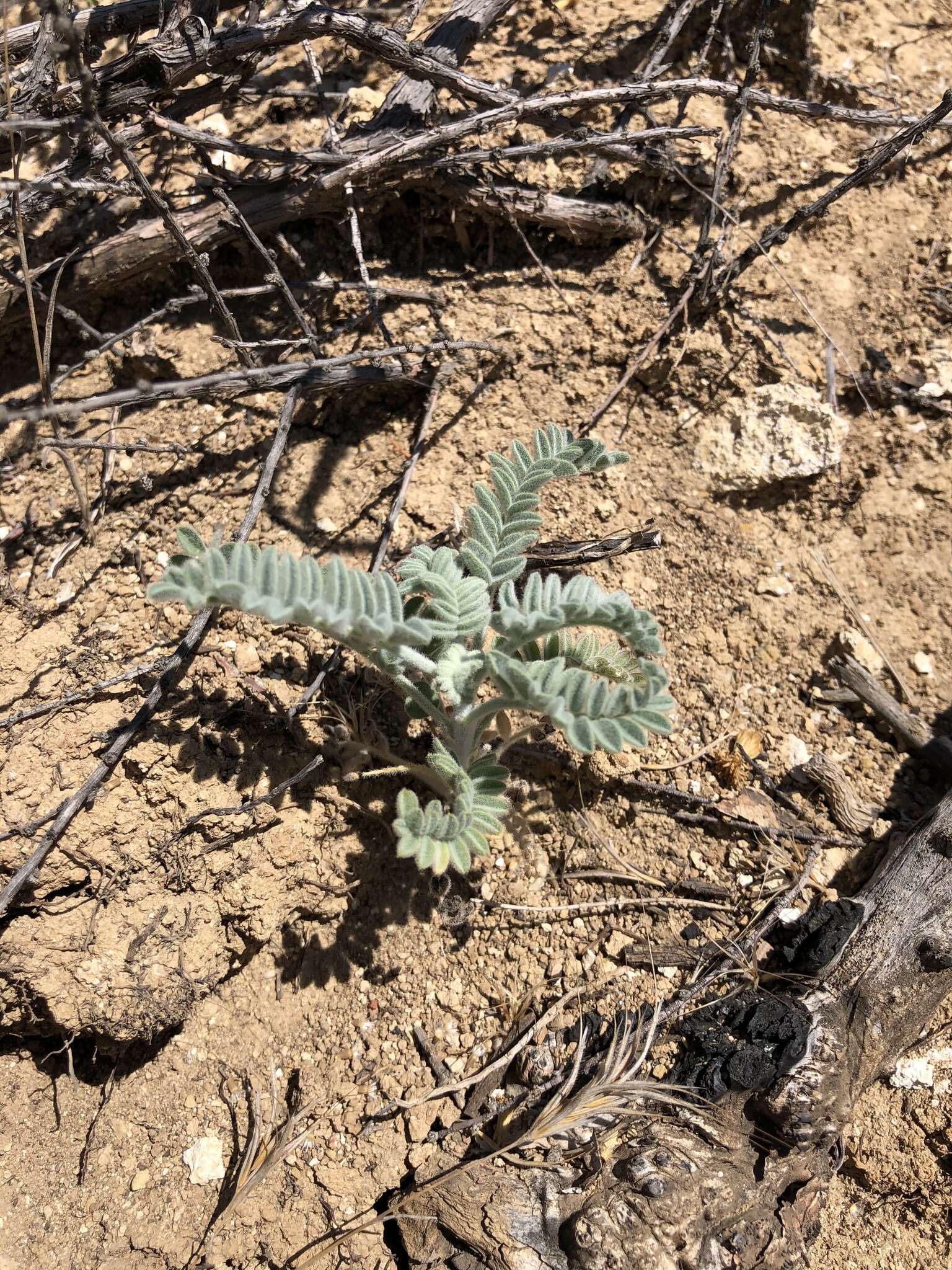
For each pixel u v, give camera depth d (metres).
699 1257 0.26
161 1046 0.30
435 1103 0.29
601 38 0.42
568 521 0.35
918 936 0.28
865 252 0.40
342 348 0.36
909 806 0.32
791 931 0.30
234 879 0.30
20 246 0.29
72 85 0.30
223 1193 0.29
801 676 0.34
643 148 0.37
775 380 0.37
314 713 0.31
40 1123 0.30
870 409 0.38
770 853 0.32
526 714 0.33
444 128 0.33
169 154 0.38
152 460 0.34
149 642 0.31
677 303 0.37
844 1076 0.27
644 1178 0.27
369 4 0.42
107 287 0.35
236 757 0.30
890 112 0.39
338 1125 0.29
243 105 0.39
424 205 0.36
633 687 0.27
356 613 0.23
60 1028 0.29
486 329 0.36
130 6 0.32
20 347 0.36
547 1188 0.27
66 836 0.29
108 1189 0.29
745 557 0.36
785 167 0.41
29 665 0.31
